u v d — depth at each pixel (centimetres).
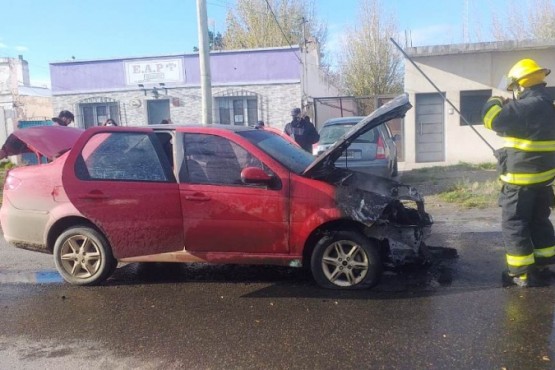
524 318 409
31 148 586
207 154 512
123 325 431
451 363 344
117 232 516
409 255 488
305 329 409
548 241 505
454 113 1495
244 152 505
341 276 497
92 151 530
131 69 2155
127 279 557
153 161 519
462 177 1188
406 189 521
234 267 586
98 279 532
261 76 2066
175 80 2130
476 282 498
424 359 352
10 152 611
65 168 526
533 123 457
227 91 2098
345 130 1079
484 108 475
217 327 420
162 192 507
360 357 359
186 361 363
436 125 1531
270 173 493
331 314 437
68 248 536
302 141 1132
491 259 569
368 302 461
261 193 489
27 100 3372
